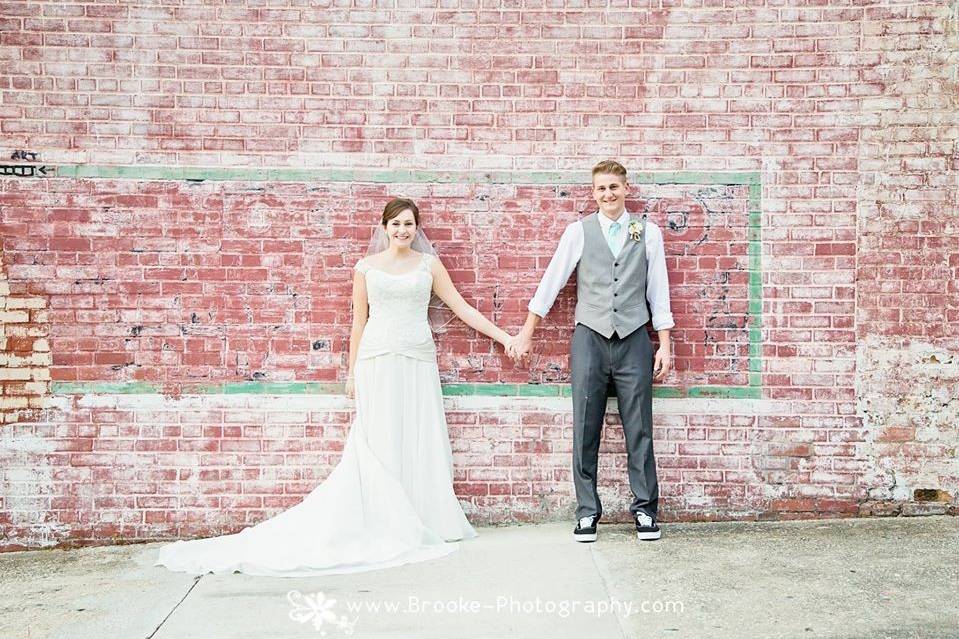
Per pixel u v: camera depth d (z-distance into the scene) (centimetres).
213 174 500
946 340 496
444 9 501
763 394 500
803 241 500
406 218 479
